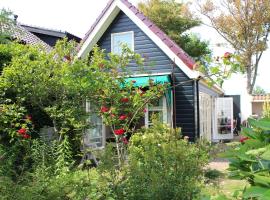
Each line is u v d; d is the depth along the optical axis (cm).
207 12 3366
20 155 819
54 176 618
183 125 1619
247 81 3403
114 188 543
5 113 902
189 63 1588
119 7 1714
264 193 182
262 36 3297
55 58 1034
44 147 743
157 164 572
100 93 946
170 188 528
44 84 977
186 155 591
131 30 1723
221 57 889
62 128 952
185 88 1614
